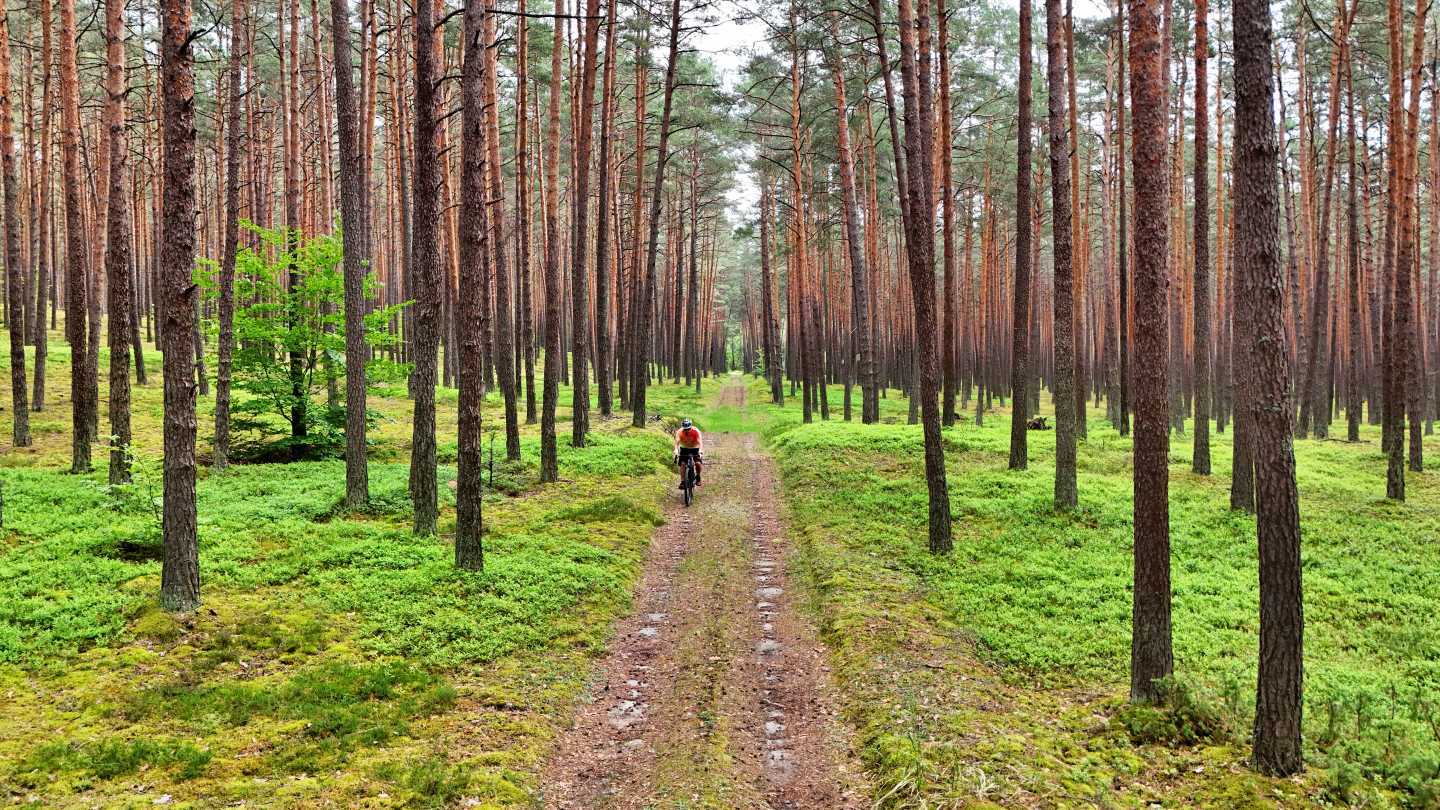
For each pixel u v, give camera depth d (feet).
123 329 50.44
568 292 192.95
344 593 35.04
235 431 70.28
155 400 89.15
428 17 41.45
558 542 46.01
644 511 56.03
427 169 43.06
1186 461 75.00
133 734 22.82
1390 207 74.23
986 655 31.71
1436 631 34.17
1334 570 42.78
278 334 66.08
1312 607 37.65
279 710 24.80
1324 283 97.86
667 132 91.91
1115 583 39.83
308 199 108.17
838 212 135.85
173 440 31.50
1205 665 30.42
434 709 25.88
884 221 159.12
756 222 150.00
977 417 106.22
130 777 20.59
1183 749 23.67
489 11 38.75
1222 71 104.42
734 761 23.97
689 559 47.29
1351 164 88.33
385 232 151.23
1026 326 66.64
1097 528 50.85
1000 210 155.02
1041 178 120.88
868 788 22.24
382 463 70.08
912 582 40.52
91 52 104.22
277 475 60.23
